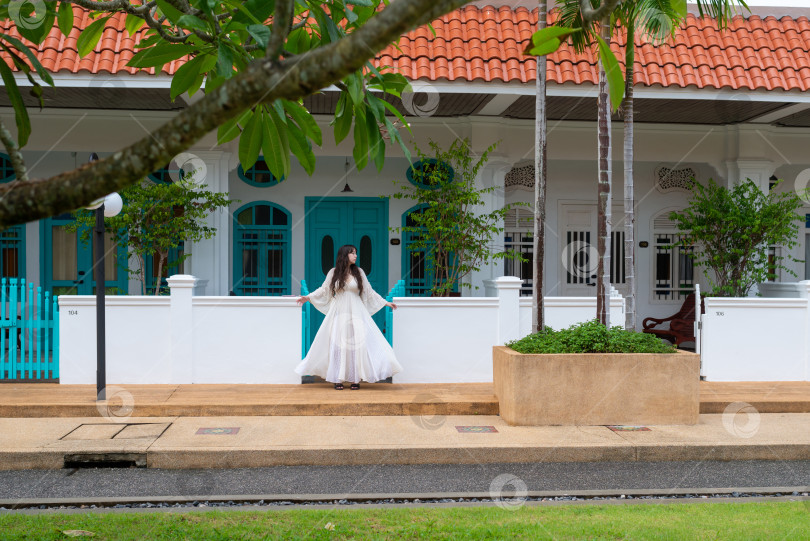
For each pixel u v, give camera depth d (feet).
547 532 14.29
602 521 15.12
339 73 5.07
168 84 30.58
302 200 41.88
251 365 29.86
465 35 33.83
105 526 14.75
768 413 26.89
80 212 33.37
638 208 44.96
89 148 36.27
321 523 15.07
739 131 39.60
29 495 17.60
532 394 24.08
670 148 40.11
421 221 36.11
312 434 22.65
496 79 31.63
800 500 17.57
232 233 41.39
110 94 32.55
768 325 32.01
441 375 30.66
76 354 29.45
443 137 38.17
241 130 8.82
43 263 40.19
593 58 32.50
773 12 37.88
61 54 30.22
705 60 33.94
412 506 16.94
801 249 44.47
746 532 14.17
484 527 14.66
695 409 24.44
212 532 14.30
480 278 37.99
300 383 29.89
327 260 42.09
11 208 5.47
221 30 8.21
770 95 33.47
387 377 29.68
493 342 30.89
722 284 37.96
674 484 18.95
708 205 37.55
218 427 23.52
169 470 20.15
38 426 23.47
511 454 21.20
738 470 20.52
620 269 44.68
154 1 9.71
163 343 29.68
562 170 44.39
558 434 22.86
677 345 40.86
